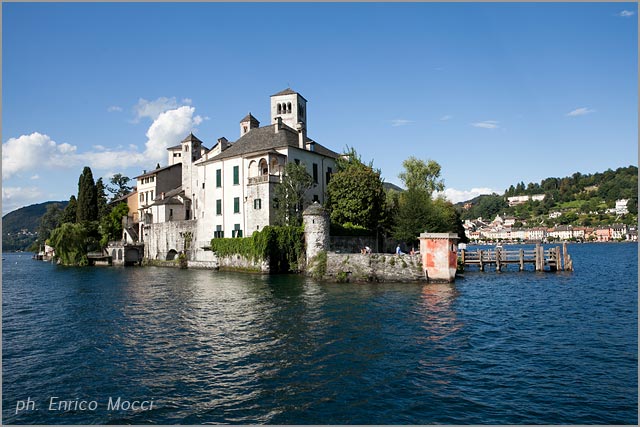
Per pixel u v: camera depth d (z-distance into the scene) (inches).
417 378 637.3
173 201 3265.3
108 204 4350.4
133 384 624.7
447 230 2449.6
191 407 546.0
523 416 518.0
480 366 690.2
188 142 3427.7
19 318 1110.4
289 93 3014.3
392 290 1476.4
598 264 3038.9
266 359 722.8
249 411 532.4
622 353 761.0
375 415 520.7
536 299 1332.4
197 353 761.0
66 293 1568.7
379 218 2311.8
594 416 518.6
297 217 2176.4
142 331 928.3
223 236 2514.8
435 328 930.7
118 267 2960.1
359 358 725.3
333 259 1772.9
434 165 3085.6
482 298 1338.6
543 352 765.9
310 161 2536.9
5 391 610.2
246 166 2400.3
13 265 3784.5
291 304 1206.9
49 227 6225.4
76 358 752.3
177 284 1769.2
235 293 1449.3
